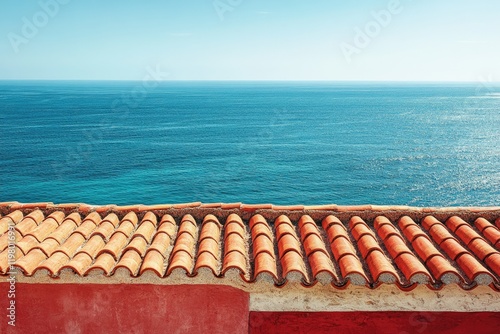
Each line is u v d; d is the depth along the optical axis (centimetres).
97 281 543
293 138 9425
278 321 555
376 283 524
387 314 548
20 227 653
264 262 546
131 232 643
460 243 609
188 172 6391
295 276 525
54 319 560
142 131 10325
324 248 582
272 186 5731
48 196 5234
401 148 8200
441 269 524
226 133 10125
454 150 7975
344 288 522
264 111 15338
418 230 626
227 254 573
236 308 552
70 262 545
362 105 18062
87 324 561
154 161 7081
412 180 5938
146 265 540
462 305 541
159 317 556
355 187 5650
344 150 8019
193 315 554
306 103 19162
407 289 518
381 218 665
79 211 704
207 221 671
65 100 19675
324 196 5328
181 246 584
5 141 8781
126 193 5403
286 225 648
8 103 17762
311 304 547
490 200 5112
